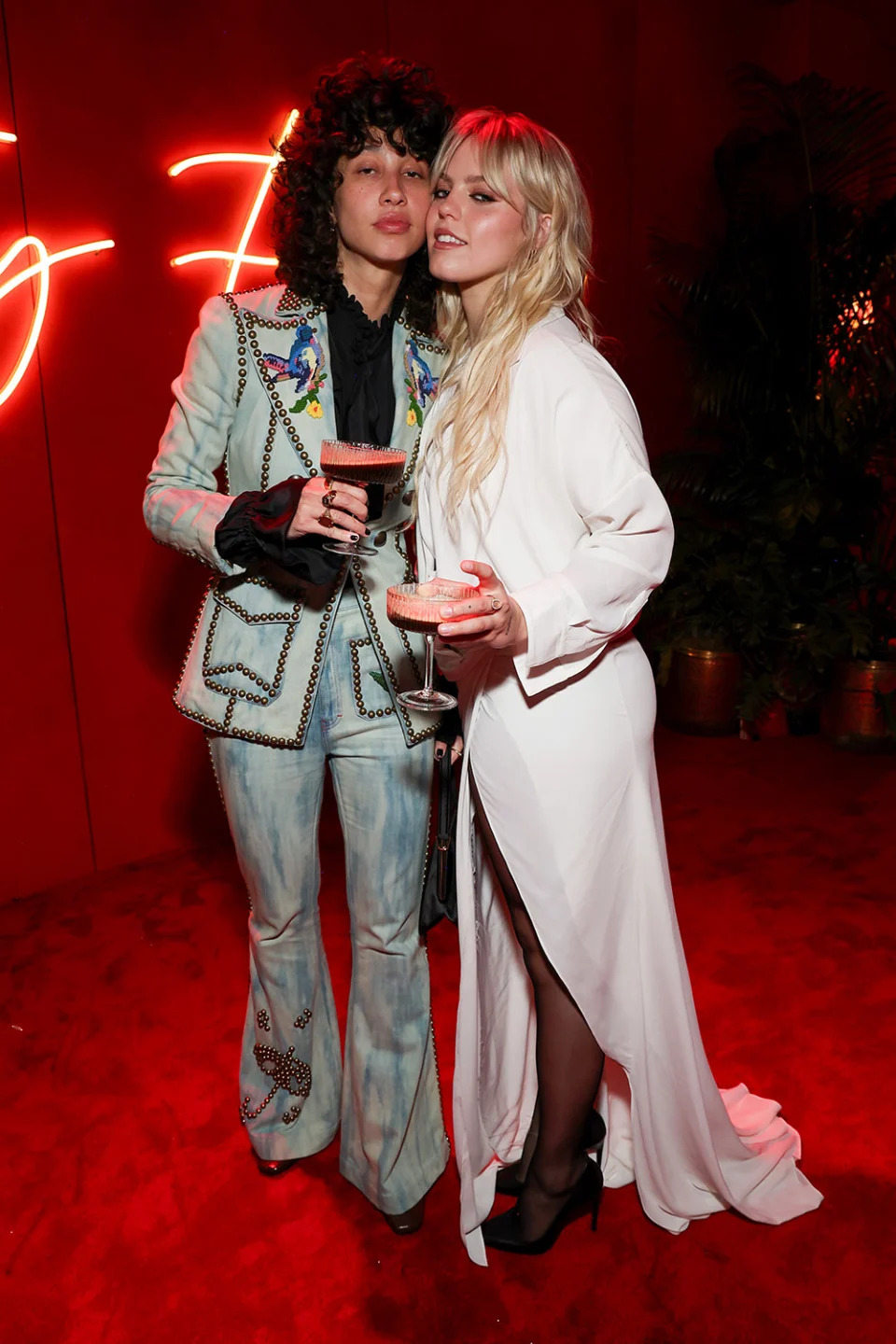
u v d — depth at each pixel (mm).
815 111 4473
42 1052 2461
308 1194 2014
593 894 1657
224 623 1759
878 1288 1771
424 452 1715
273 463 1704
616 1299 1762
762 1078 2328
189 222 3115
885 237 4504
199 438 1714
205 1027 2555
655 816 1735
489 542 1604
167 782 3422
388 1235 1909
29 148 2797
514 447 1564
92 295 2975
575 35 4062
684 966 1788
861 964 2787
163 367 3150
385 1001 1871
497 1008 1983
